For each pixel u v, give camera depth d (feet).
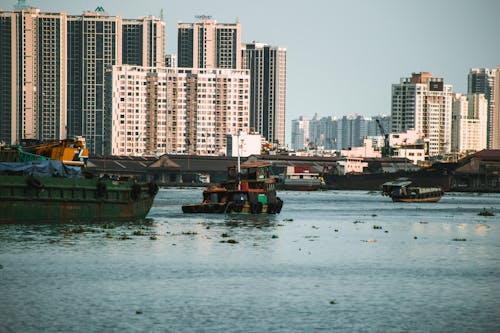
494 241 581.53
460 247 539.29
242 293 363.56
